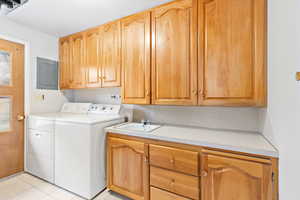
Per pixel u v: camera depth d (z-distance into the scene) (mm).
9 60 2086
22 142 2230
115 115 2203
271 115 1100
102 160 1786
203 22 1418
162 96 1628
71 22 2041
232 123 1665
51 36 2477
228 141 1223
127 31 1854
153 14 1678
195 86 1455
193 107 1859
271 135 1107
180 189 1319
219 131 1602
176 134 1464
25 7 1688
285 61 866
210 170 1201
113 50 1966
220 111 1722
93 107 2406
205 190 1219
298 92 734
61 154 1833
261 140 1250
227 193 1135
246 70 1261
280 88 932
